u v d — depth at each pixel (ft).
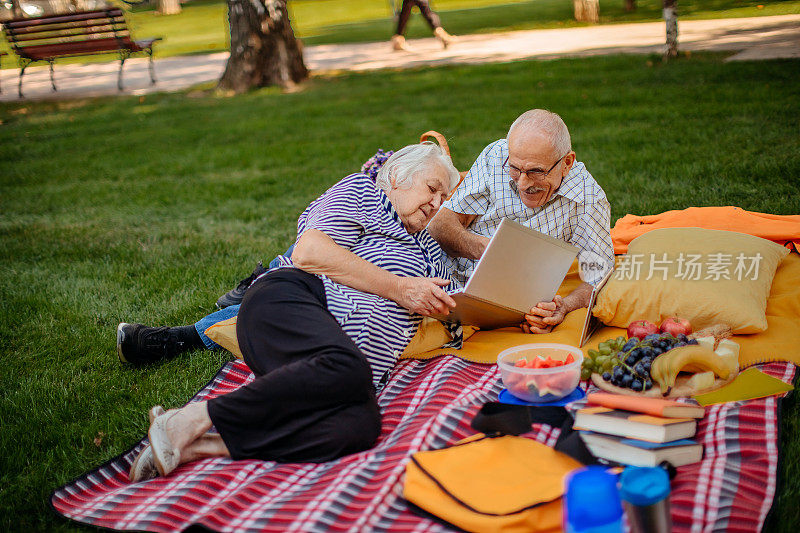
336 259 10.24
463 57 48.37
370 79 43.98
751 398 9.10
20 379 12.60
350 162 27.12
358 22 78.69
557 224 12.12
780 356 10.23
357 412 9.11
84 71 59.67
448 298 10.25
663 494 5.94
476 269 10.34
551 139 11.02
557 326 11.82
